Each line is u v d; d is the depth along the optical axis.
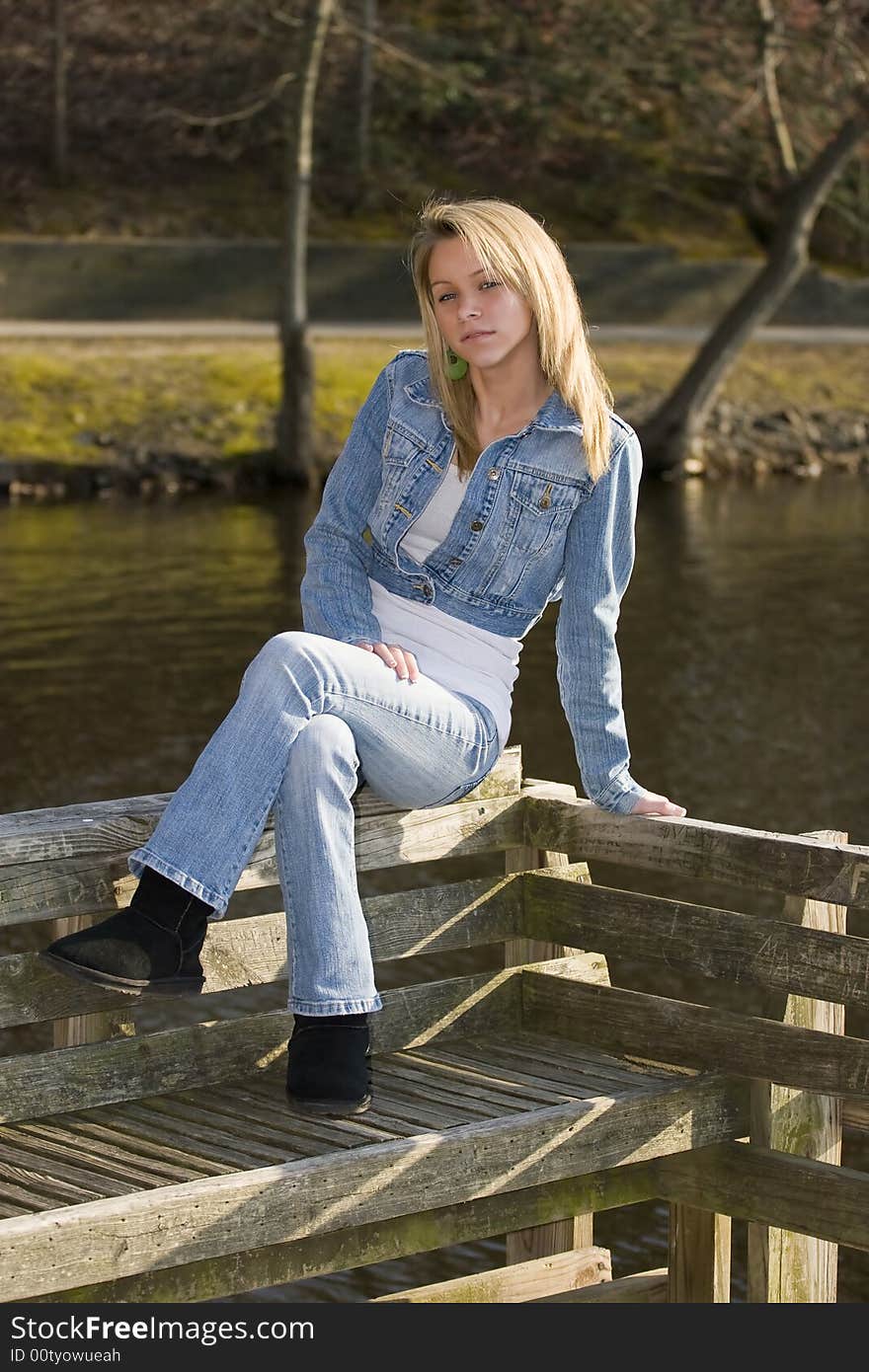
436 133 34.16
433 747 3.89
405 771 3.90
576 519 4.01
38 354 25.41
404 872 9.29
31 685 12.94
